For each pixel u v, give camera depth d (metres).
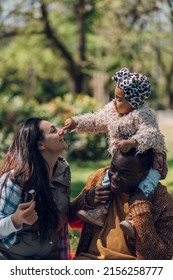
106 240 4.64
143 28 21.78
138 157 4.55
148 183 4.59
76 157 17.25
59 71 37.88
